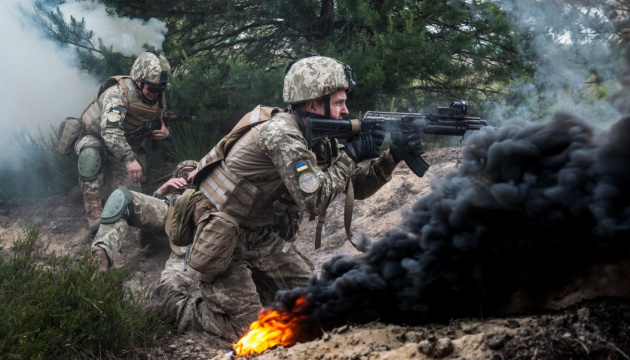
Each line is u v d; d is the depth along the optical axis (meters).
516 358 1.59
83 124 5.25
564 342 1.58
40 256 4.53
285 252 3.26
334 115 2.93
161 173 6.00
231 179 3.03
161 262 4.74
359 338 1.95
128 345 2.97
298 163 2.79
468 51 5.91
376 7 5.95
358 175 3.24
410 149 2.88
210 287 3.16
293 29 6.34
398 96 5.70
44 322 2.82
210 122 5.91
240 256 3.18
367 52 5.49
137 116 5.20
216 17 6.16
